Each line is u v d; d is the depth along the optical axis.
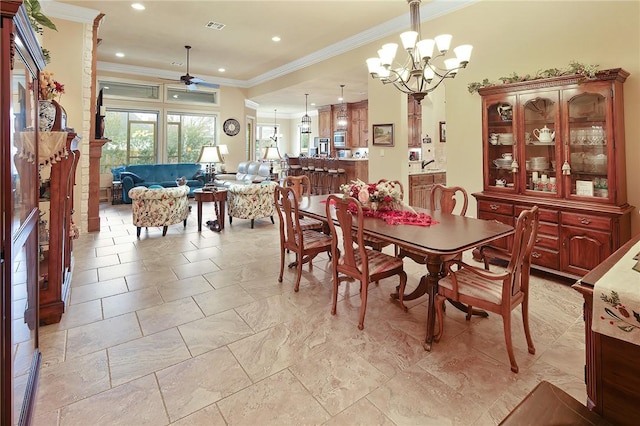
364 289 2.48
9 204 1.18
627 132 3.13
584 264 3.13
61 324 2.54
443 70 4.17
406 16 5.01
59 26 4.81
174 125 9.37
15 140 1.31
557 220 3.29
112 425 1.62
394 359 2.14
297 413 1.70
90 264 3.88
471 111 4.29
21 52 1.36
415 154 8.29
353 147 11.12
